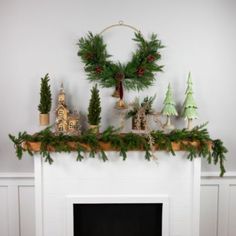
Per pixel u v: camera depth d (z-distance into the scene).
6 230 2.06
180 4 1.95
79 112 1.97
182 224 1.85
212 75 1.99
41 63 1.95
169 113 1.84
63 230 1.82
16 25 1.92
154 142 1.72
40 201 1.80
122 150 1.68
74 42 1.94
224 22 1.96
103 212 1.85
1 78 1.95
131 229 1.86
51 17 1.92
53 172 1.79
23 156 2.01
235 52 1.98
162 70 1.96
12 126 1.98
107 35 1.94
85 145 1.70
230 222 2.11
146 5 1.94
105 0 1.92
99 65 1.90
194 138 1.74
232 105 2.01
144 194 1.83
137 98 1.94
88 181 1.81
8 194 2.04
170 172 1.82
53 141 1.68
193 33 1.96
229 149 2.04
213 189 2.08
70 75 1.95
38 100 1.97
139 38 1.93
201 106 2.01
